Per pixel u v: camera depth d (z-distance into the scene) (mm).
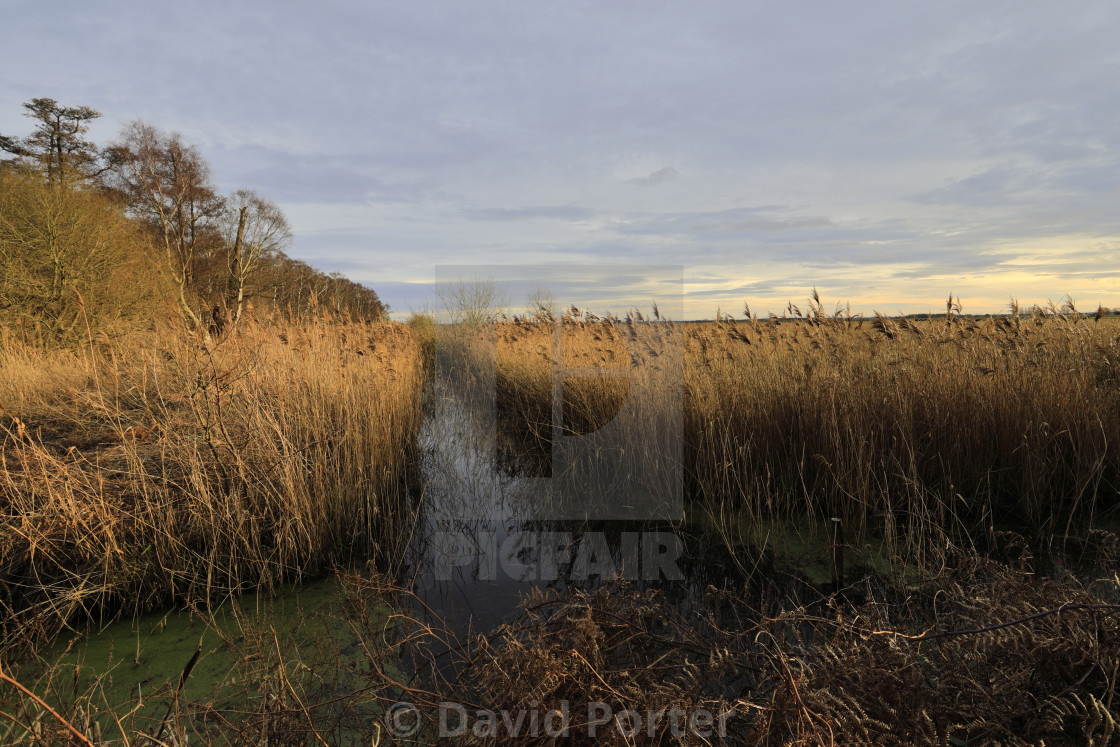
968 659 1995
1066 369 4551
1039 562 3279
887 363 4973
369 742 1962
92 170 24125
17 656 2699
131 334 5965
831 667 1870
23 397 6375
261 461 3951
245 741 1863
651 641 2248
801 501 4340
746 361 5348
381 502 4559
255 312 6840
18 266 13281
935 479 4191
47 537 3164
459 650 2348
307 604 3223
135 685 2510
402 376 7207
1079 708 1724
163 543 3301
